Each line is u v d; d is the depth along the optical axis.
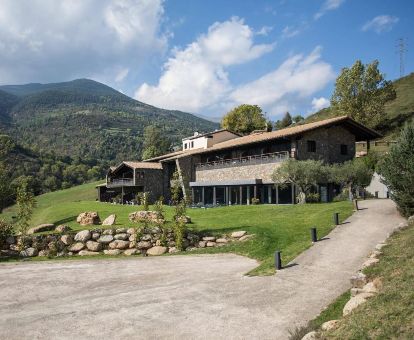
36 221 45.84
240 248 24.39
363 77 75.81
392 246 15.46
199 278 17.70
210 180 57.19
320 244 20.84
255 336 10.87
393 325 8.45
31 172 142.88
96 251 26.53
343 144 48.72
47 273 19.94
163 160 64.12
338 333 8.98
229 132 72.44
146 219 30.42
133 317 12.66
